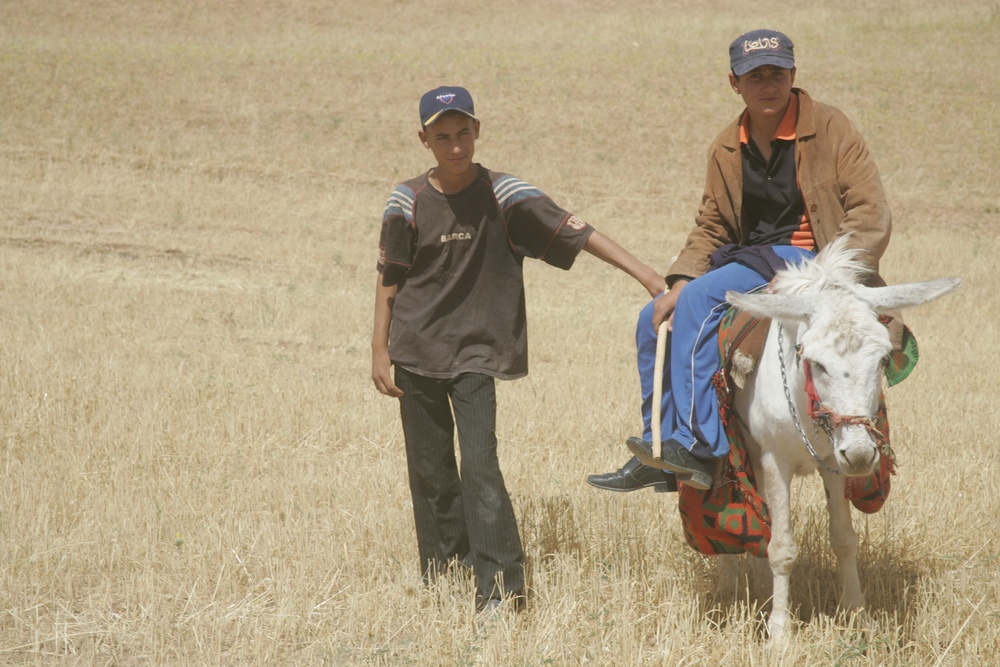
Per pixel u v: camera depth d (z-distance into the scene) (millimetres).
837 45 37500
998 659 5223
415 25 43531
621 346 13031
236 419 9156
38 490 7324
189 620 5707
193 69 33094
